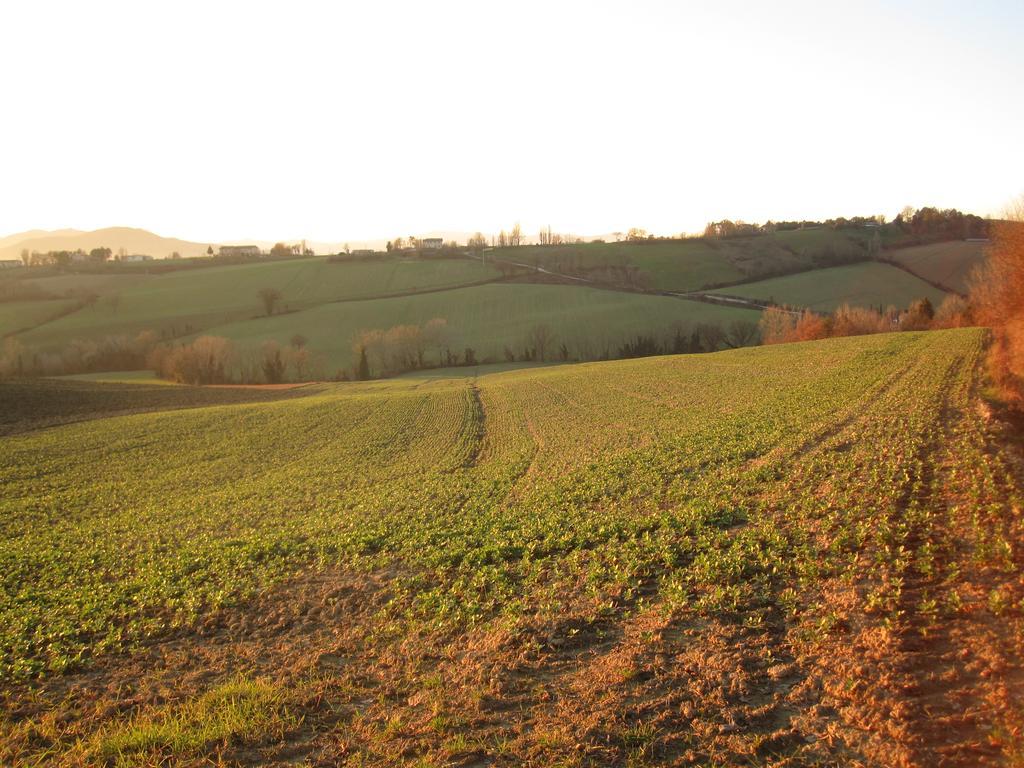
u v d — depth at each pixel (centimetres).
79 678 1309
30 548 2369
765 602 1308
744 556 1530
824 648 1098
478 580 1631
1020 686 910
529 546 1834
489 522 2191
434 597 1564
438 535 2092
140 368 11194
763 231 17050
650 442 3195
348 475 3431
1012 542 1352
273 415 5631
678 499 2133
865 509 1688
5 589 1928
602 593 1462
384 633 1410
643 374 6194
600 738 940
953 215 14612
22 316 13075
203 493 3256
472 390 6762
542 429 4203
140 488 3425
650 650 1175
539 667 1174
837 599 1250
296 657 1340
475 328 12050
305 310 13438
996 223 4903
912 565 1334
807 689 1006
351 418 5369
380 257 17462
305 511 2730
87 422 5469
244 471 3734
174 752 982
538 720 1005
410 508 2538
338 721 1062
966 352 4534
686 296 12500
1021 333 4144
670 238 17338
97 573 2030
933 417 2672
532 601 1480
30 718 1151
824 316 9881
